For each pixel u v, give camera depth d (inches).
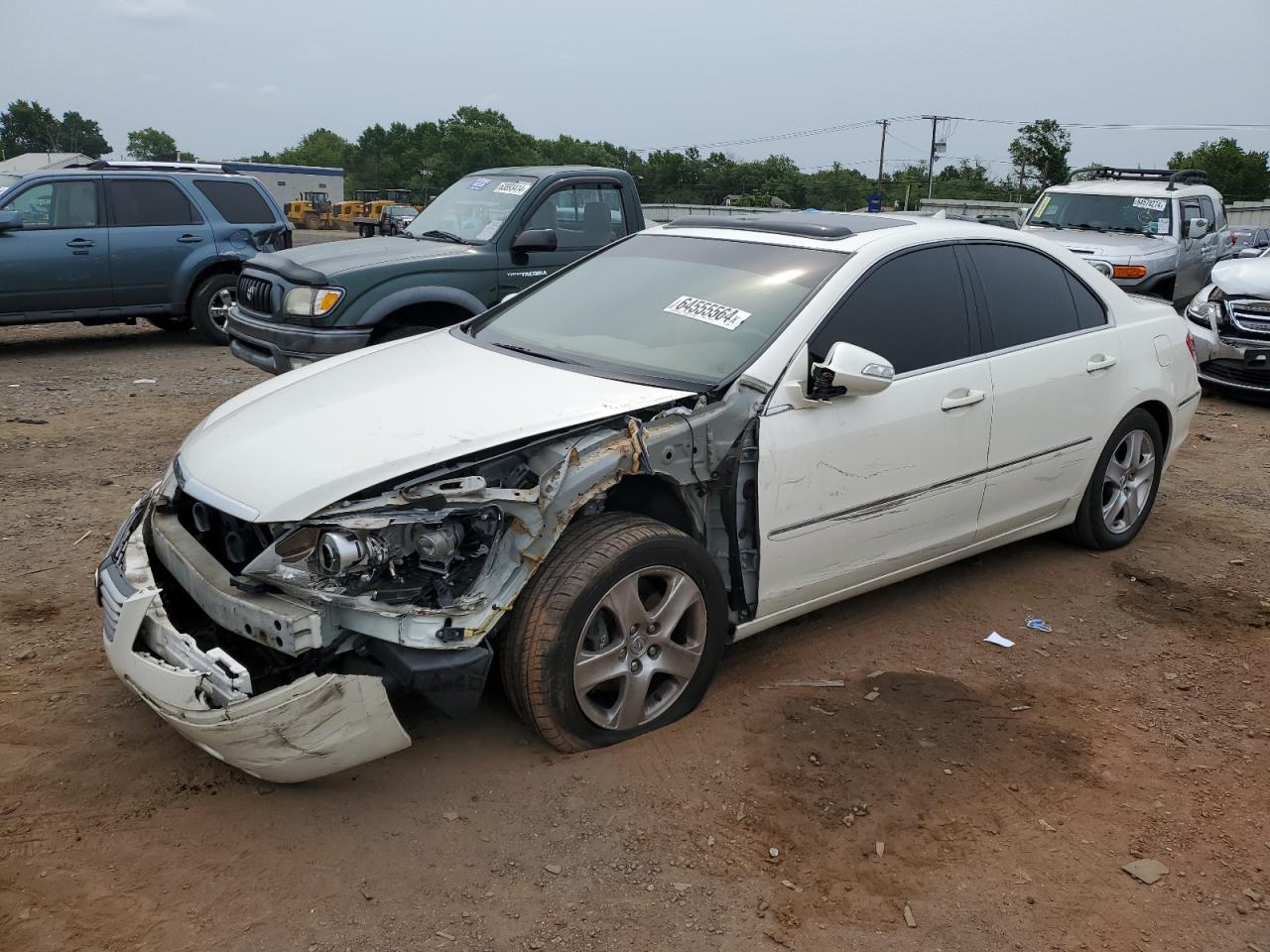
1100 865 119.4
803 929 107.3
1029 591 194.9
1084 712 152.4
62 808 121.0
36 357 428.5
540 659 124.2
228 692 109.9
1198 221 506.0
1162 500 256.5
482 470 124.0
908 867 117.3
